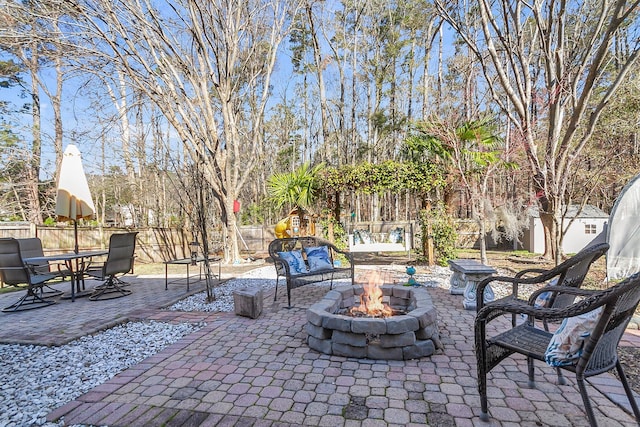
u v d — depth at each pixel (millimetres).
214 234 13523
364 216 22125
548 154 6344
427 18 14312
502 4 6332
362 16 17156
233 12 9781
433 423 1864
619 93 8555
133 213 15695
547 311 1593
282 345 3131
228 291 5848
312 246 5754
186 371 2596
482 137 7102
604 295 1392
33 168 13125
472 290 4285
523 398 2105
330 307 3256
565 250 10883
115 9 8258
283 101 23734
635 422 1826
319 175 8508
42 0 7344
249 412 2004
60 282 7129
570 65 7215
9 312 4543
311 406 2059
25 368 2746
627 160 8023
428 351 2795
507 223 10672
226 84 9891
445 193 7887
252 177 21219
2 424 1938
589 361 1541
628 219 5848
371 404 2068
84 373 2619
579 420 1865
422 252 8406
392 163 7719
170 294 5648
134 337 3492
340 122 18469
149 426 1879
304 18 15531
